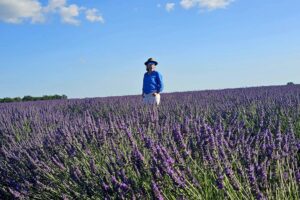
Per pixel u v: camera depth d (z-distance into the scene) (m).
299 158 3.82
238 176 3.14
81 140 4.81
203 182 3.07
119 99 18.78
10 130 7.87
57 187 3.85
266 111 7.68
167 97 18.84
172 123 6.12
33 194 4.01
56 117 9.25
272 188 2.98
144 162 3.29
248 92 18.12
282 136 3.93
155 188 2.68
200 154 3.58
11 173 4.68
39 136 6.04
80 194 3.46
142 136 4.28
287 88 20.02
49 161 4.49
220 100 13.52
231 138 4.32
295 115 6.90
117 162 3.53
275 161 3.32
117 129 4.91
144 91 10.02
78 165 4.02
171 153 3.41
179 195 2.81
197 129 4.07
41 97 35.69
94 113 12.39
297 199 2.75
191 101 13.71
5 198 4.23
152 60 9.85
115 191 2.99
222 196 2.82
